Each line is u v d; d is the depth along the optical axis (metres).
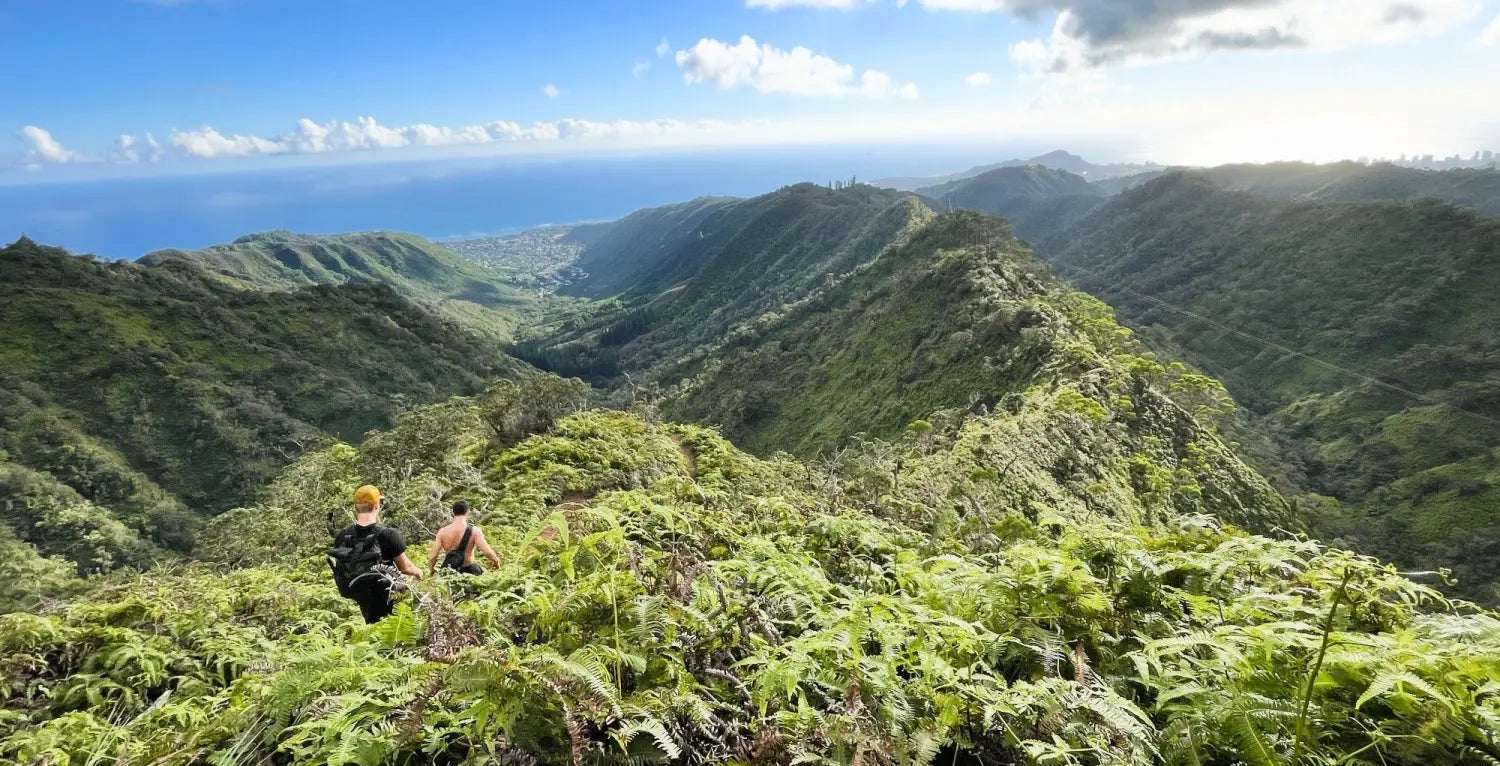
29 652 5.75
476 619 3.08
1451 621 2.62
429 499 14.16
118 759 3.13
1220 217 196.88
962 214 114.88
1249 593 3.10
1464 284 117.75
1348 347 116.75
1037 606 3.00
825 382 81.12
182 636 6.47
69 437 82.69
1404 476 76.06
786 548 4.70
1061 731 2.30
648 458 20.31
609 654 2.55
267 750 2.48
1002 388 50.22
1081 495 25.67
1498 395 81.81
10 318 99.25
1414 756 2.11
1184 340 137.38
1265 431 95.50
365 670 2.59
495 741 2.25
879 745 2.12
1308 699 2.13
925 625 2.75
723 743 2.36
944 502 10.69
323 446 30.00
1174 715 2.34
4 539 58.16
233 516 21.95
